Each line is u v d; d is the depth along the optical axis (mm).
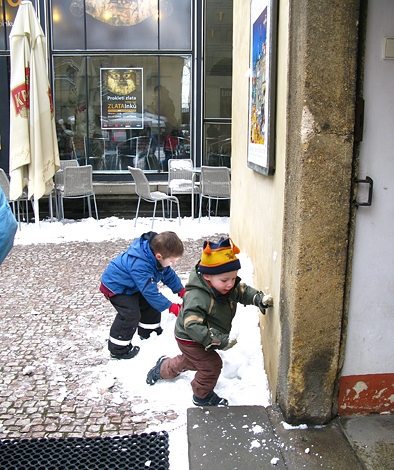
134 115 9398
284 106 2564
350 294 2543
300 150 2324
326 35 2230
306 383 2527
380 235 2496
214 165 9508
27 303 4738
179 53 9164
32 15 7328
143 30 9141
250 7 3621
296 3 2338
